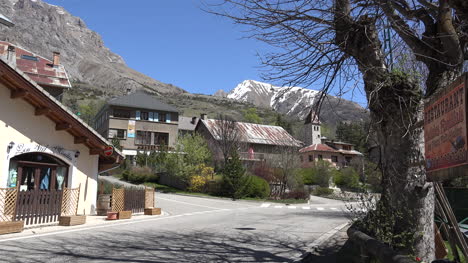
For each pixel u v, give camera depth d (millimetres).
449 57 5969
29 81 12797
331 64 6793
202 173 36531
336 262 7570
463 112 3543
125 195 17250
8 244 8711
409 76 6027
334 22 6574
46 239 9688
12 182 13109
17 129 13164
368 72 6258
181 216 17703
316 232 12500
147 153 49969
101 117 58094
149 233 11422
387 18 6367
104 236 10555
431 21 6426
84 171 15742
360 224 6445
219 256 8016
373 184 6855
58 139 14656
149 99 55188
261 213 20812
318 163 51125
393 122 6039
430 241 5824
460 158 3619
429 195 5922
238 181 32500
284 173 38531
